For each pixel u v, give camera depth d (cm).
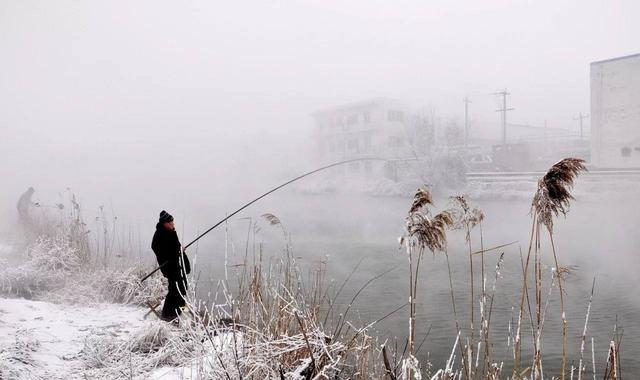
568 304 1188
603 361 848
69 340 604
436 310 1129
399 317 1068
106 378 466
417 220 386
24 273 952
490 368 441
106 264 1092
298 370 393
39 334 608
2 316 681
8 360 485
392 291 1293
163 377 461
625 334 977
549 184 366
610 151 3947
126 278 938
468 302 1198
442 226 386
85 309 805
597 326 1030
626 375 797
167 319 676
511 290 1315
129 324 717
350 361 509
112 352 545
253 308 541
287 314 529
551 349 909
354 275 1473
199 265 1537
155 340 558
